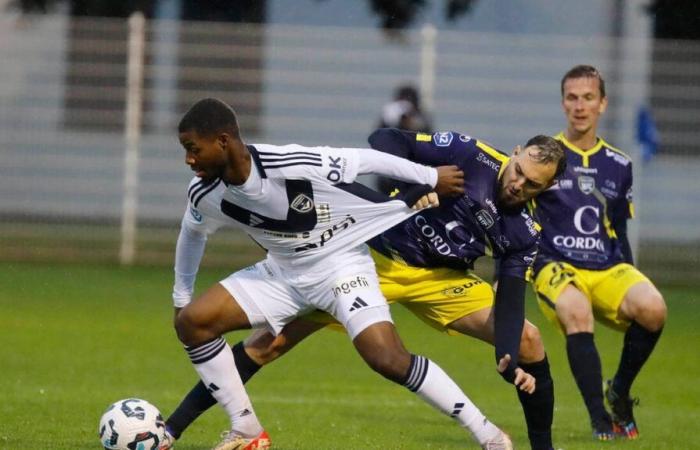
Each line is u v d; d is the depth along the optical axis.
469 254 23.31
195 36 61.56
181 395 31.92
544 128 62.34
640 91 61.19
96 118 61.69
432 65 62.25
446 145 22.94
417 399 33.12
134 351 40.34
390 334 21.39
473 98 62.34
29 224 61.25
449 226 23.03
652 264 60.12
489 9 65.31
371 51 62.12
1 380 33.72
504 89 62.34
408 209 22.11
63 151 61.62
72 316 47.16
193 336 22.19
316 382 36.06
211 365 22.31
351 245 22.05
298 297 22.42
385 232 23.62
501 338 22.00
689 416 31.73
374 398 33.19
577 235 28.98
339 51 62.06
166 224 61.75
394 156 22.00
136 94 61.53
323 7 65.25
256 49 61.84
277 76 61.97
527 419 23.25
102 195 61.53
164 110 61.75
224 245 59.47
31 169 61.53
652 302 27.50
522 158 22.11
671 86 61.03
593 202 29.09
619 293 28.19
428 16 64.94
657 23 63.81
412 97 57.56
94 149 61.56
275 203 21.27
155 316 47.84
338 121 62.25
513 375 21.59
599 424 26.97
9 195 61.31
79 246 61.12
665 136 61.03
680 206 60.69
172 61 61.56
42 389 32.22
